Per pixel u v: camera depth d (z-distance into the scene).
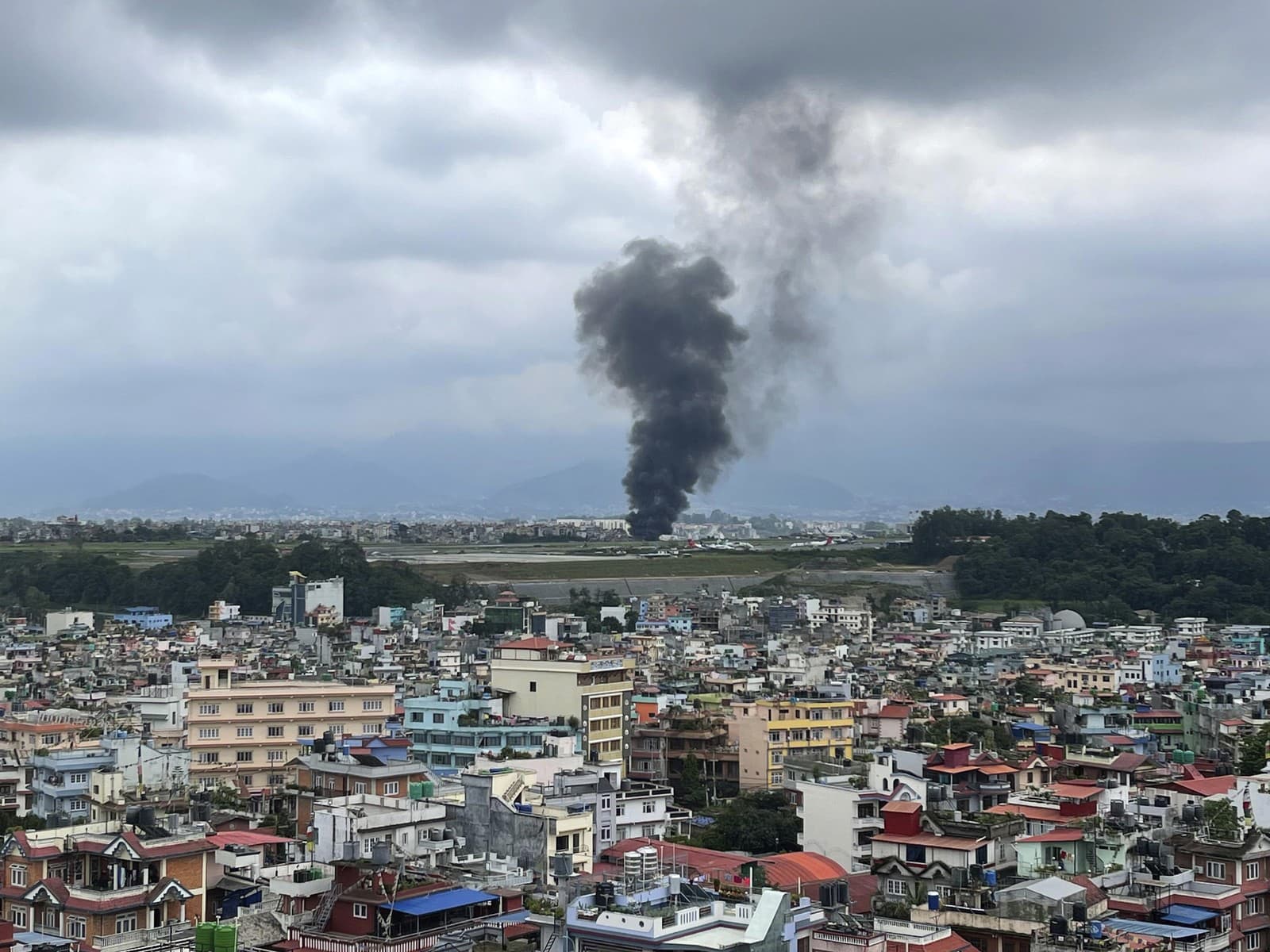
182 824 169.38
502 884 155.88
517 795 196.12
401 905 135.75
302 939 135.12
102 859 144.50
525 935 134.88
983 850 175.88
